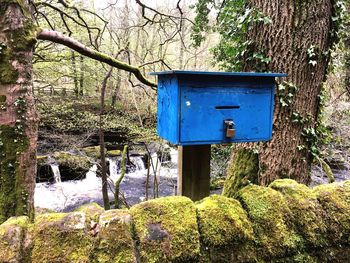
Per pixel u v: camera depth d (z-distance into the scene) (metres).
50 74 5.65
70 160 6.48
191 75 1.23
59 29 5.00
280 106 2.33
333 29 2.38
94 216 0.86
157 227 0.85
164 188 6.10
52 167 6.52
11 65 1.32
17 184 1.36
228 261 0.88
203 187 1.34
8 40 1.31
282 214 0.98
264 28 2.34
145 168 7.47
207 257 0.86
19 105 1.35
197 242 0.85
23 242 0.78
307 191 1.07
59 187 6.43
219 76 1.28
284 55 2.29
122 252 0.79
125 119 5.71
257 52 2.38
